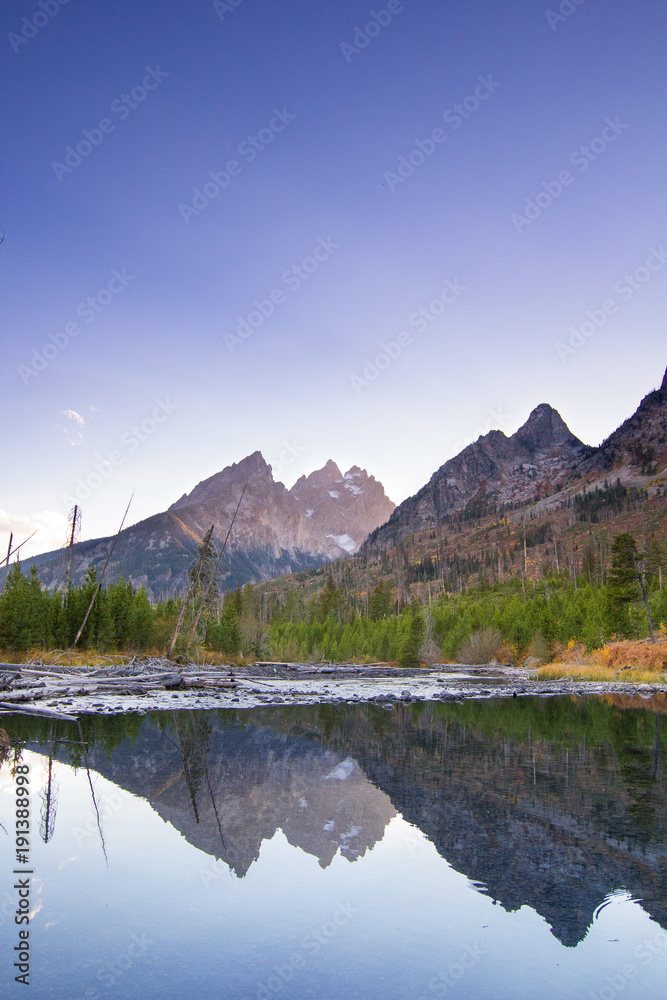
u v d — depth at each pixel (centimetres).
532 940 529
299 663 5962
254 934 530
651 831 841
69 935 526
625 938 536
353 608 13425
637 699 3097
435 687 3747
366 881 658
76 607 4191
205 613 4972
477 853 755
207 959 475
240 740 1573
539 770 1247
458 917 578
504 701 2936
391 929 545
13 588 3828
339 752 1430
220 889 636
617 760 1365
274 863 714
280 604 13200
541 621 5856
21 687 2592
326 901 608
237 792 1028
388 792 1045
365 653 7306
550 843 791
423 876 678
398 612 12800
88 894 618
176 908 586
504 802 987
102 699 2483
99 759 1274
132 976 448
